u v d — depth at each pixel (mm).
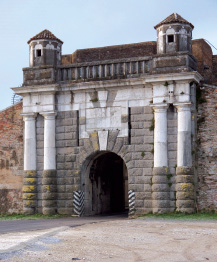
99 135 29094
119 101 28859
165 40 28141
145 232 19875
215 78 35375
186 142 27031
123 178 37562
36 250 14945
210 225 22438
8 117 32156
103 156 31938
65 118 29953
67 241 16969
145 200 27781
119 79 28531
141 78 28031
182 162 26969
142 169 28016
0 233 19516
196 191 27547
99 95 29266
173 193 27219
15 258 13547
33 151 30438
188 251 15125
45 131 30047
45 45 30656
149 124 28109
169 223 23422
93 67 29594
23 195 30484
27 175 30359
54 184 29797
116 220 25766
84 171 29781
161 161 27375
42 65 30344
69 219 27453
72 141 29719
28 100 30578
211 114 27891
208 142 27766
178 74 27062
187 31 28297
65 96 30031
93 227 21875
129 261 13484
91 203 30891
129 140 28500
